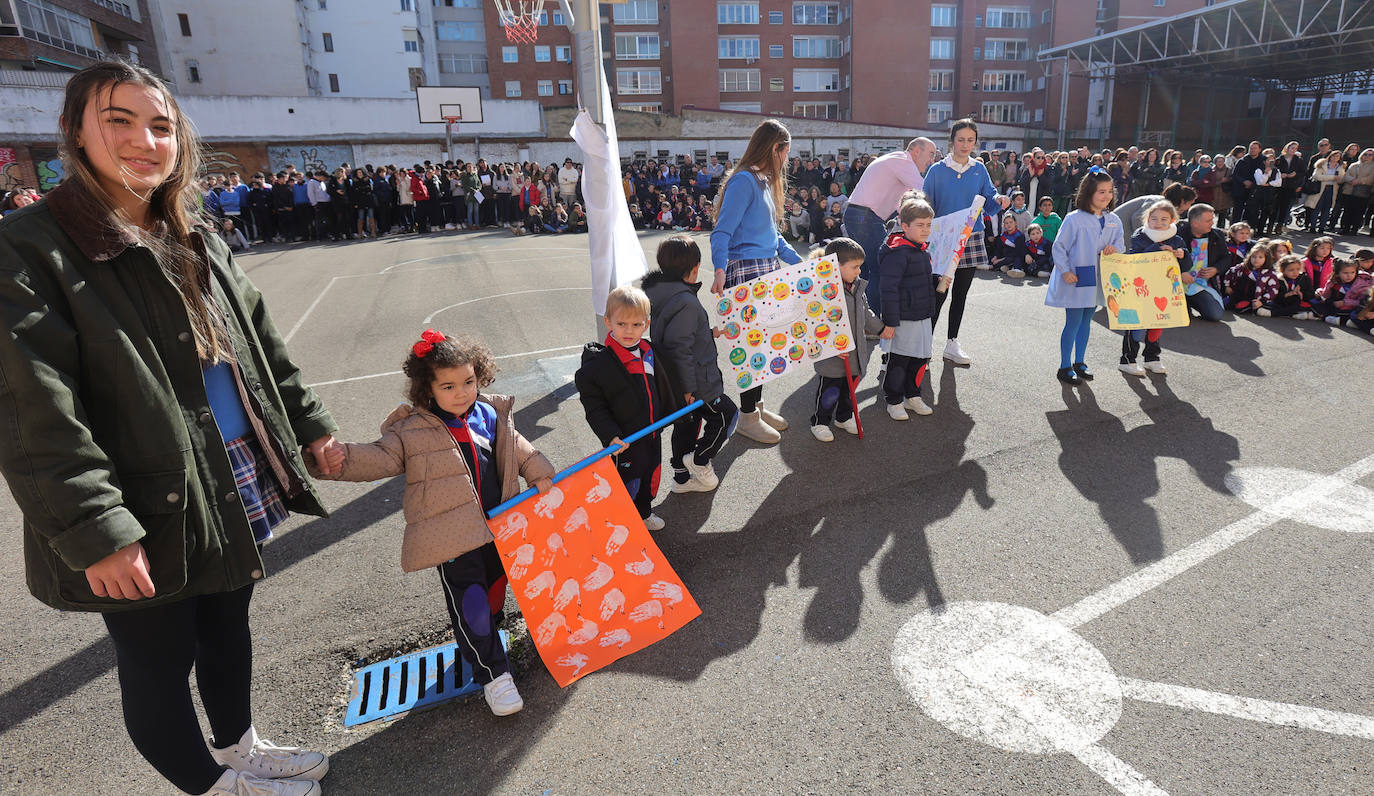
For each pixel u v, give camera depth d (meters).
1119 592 2.96
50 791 2.18
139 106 1.52
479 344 2.41
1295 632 2.68
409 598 3.09
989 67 50.19
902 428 4.72
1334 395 5.04
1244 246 8.04
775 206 4.46
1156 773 2.10
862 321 4.35
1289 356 5.95
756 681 2.52
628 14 49.91
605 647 2.65
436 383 2.28
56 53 30.09
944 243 5.59
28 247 1.43
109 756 2.31
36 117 22.91
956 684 2.48
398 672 2.65
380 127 29.34
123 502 1.52
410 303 9.63
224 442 1.75
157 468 1.55
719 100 50.25
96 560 1.41
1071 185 15.45
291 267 13.74
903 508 3.70
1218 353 6.10
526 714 2.41
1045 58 36.31
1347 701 2.34
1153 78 40.44
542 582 2.57
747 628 2.80
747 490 3.95
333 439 2.15
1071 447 4.34
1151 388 5.30
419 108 28.05
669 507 3.79
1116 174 14.94
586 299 9.42
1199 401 5.02
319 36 47.91
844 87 50.16
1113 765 2.13
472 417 2.45
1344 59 32.88
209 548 1.66
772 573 3.17
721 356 6.53
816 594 3.01
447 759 2.24
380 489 4.10
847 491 3.89
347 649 2.79
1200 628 2.72
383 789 2.13
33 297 1.40
